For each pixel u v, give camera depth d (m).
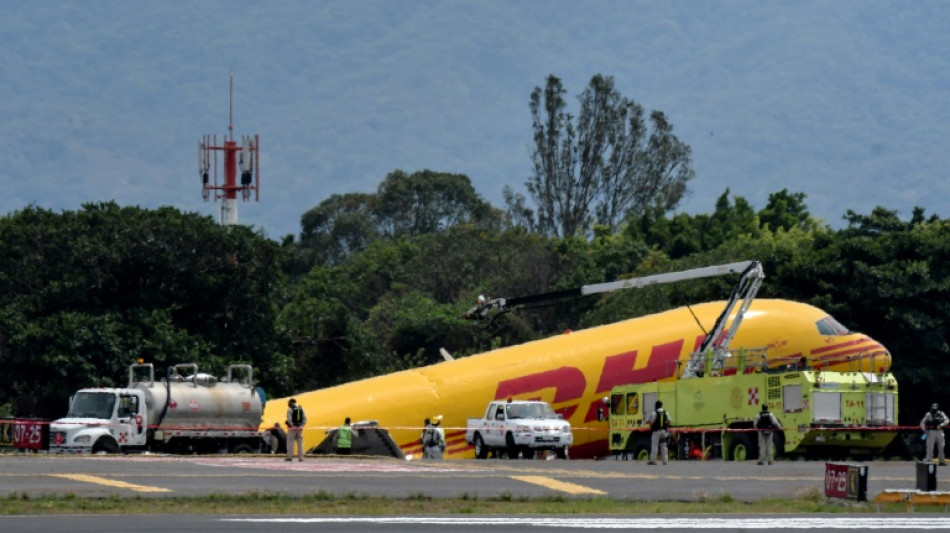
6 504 103.88
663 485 128.12
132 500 107.69
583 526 94.44
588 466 153.38
